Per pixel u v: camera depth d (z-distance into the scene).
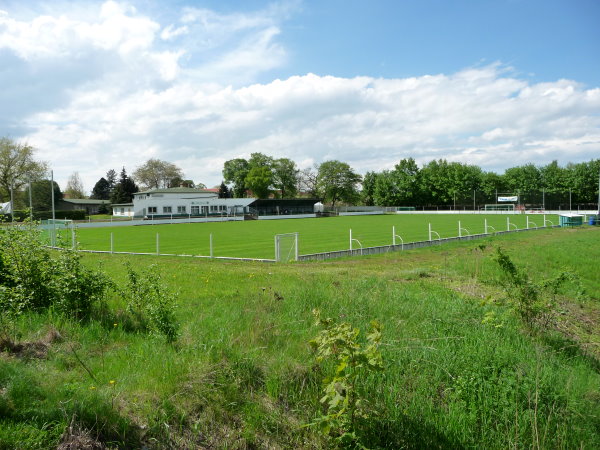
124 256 21.55
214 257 20.42
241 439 4.17
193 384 4.62
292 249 20.09
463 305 8.45
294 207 91.19
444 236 34.53
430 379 5.24
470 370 5.33
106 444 3.75
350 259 19.61
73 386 4.32
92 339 6.21
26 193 48.75
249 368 5.10
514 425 4.45
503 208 86.81
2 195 63.78
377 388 4.93
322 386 4.81
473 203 96.06
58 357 5.34
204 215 78.38
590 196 84.56
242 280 11.91
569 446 4.34
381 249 22.42
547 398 4.82
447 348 5.93
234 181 113.31
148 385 4.59
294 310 7.68
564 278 8.20
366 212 100.56
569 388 5.10
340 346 4.12
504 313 7.71
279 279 12.00
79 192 113.81
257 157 109.06
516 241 27.28
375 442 4.09
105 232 44.78
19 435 3.49
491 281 12.50
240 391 4.77
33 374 4.59
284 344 6.09
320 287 9.67
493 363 5.50
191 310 7.98
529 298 7.72
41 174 63.25
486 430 4.46
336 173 106.88
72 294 7.15
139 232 44.47
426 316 7.60
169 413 4.24
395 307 8.05
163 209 73.81
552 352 6.38
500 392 4.92
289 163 110.62
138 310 7.39
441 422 4.50
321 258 19.84
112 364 5.20
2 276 7.41
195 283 11.38
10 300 6.73
